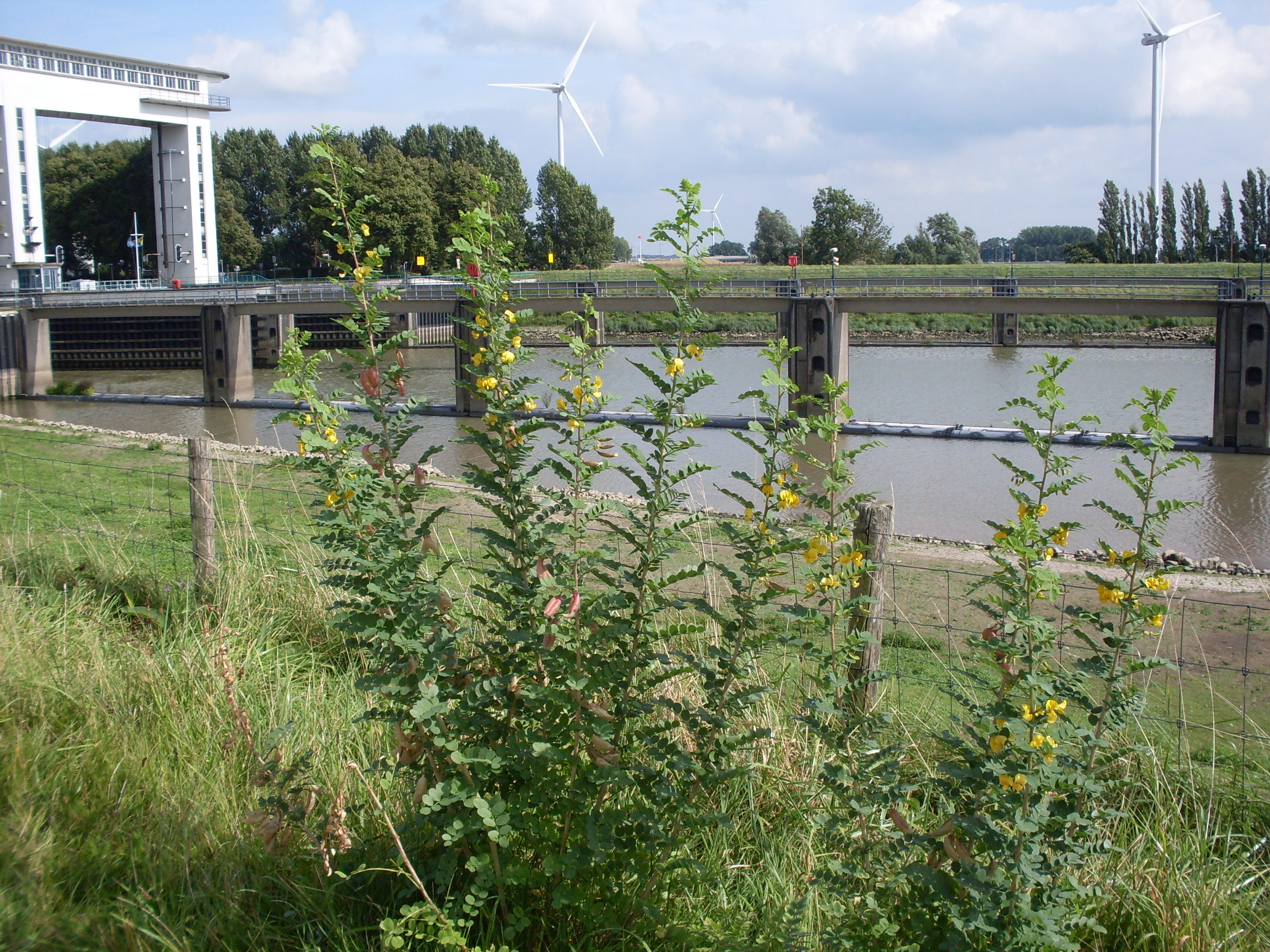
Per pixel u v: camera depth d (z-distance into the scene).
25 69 82.75
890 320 88.81
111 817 4.27
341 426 4.18
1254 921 3.92
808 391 50.47
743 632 4.02
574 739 3.78
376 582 3.83
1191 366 60.59
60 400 59.44
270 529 9.74
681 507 4.19
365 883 3.89
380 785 4.49
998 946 3.09
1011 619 3.28
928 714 5.67
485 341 3.98
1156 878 3.99
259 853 4.01
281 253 116.25
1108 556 3.76
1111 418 41.06
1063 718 3.55
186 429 43.97
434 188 84.69
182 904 3.69
